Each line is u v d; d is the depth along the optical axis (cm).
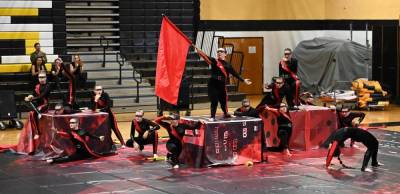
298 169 1329
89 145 1462
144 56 2511
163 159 1439
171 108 2203
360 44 2769
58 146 1432
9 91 1972
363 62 2689
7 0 2247
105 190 1144
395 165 1365
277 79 1538
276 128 1533
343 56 2711
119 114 2219
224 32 2872
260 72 2966
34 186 1182
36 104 1532
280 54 2997
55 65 2078
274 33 2978
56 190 1148
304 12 3019
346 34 2952
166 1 2573
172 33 1355
